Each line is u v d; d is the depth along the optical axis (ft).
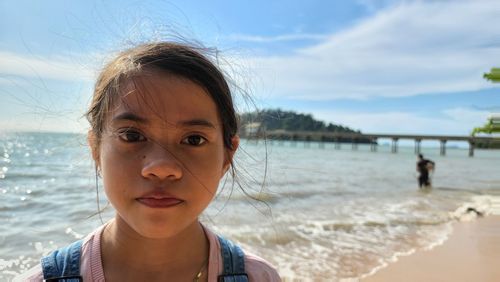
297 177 16.29
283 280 3.98
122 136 0.98
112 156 0.99
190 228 1.16
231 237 5.45
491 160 46.85
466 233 6.67
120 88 1.02
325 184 14.21
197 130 1.02
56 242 4.77
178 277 1.11
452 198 11.75
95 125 1.13
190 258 1.15
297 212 7.70
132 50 1.18
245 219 6.49
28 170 10.39
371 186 14.55
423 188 14.61
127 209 0.98
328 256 4.91
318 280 4.04
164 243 1.09
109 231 1.14
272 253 4.94
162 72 1.03
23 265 4.01
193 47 1.22
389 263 4.74
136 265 1.09
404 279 4.19
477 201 11.00
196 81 1.05
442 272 4.47
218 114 1.12
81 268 1.09
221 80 1.18
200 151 1.03
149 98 0.99
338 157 39.37
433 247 5.62
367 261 4.79
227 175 1.65
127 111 0.99
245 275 1.20
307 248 5.25
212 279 1.16
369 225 7.01
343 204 9.57
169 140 0.99
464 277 4.33
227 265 1.20
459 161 42.80
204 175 1.02
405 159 41.16
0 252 4.36
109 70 1.13
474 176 22.41
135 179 0.96
